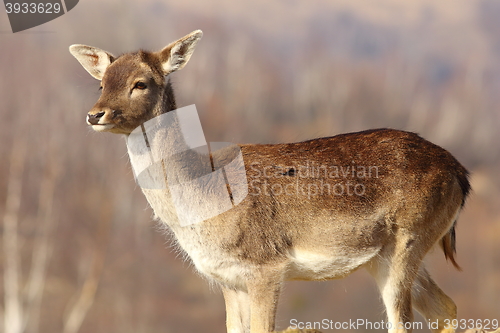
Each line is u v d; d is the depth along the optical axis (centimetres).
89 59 2156
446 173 2088
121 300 7931
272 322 1958
